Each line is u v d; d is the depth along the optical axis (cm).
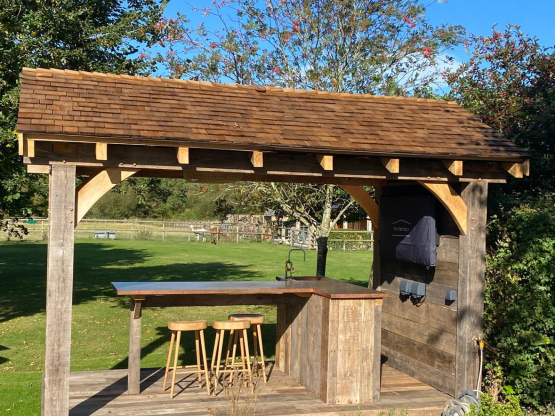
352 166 582
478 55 1048
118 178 511
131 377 627
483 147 606
